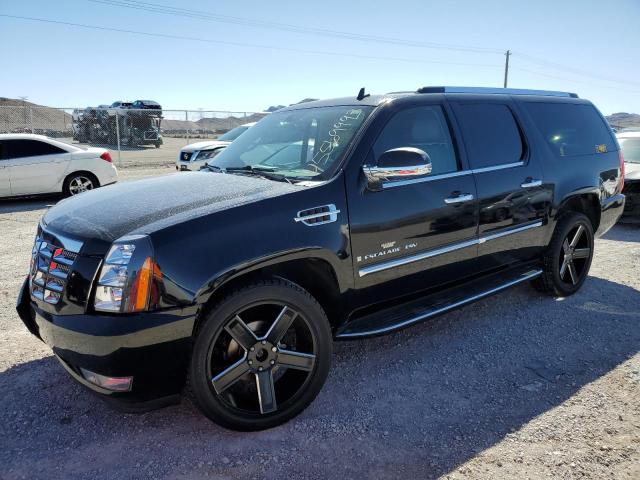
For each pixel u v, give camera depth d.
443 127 3.81
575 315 4.56
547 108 4.73
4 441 2.77
